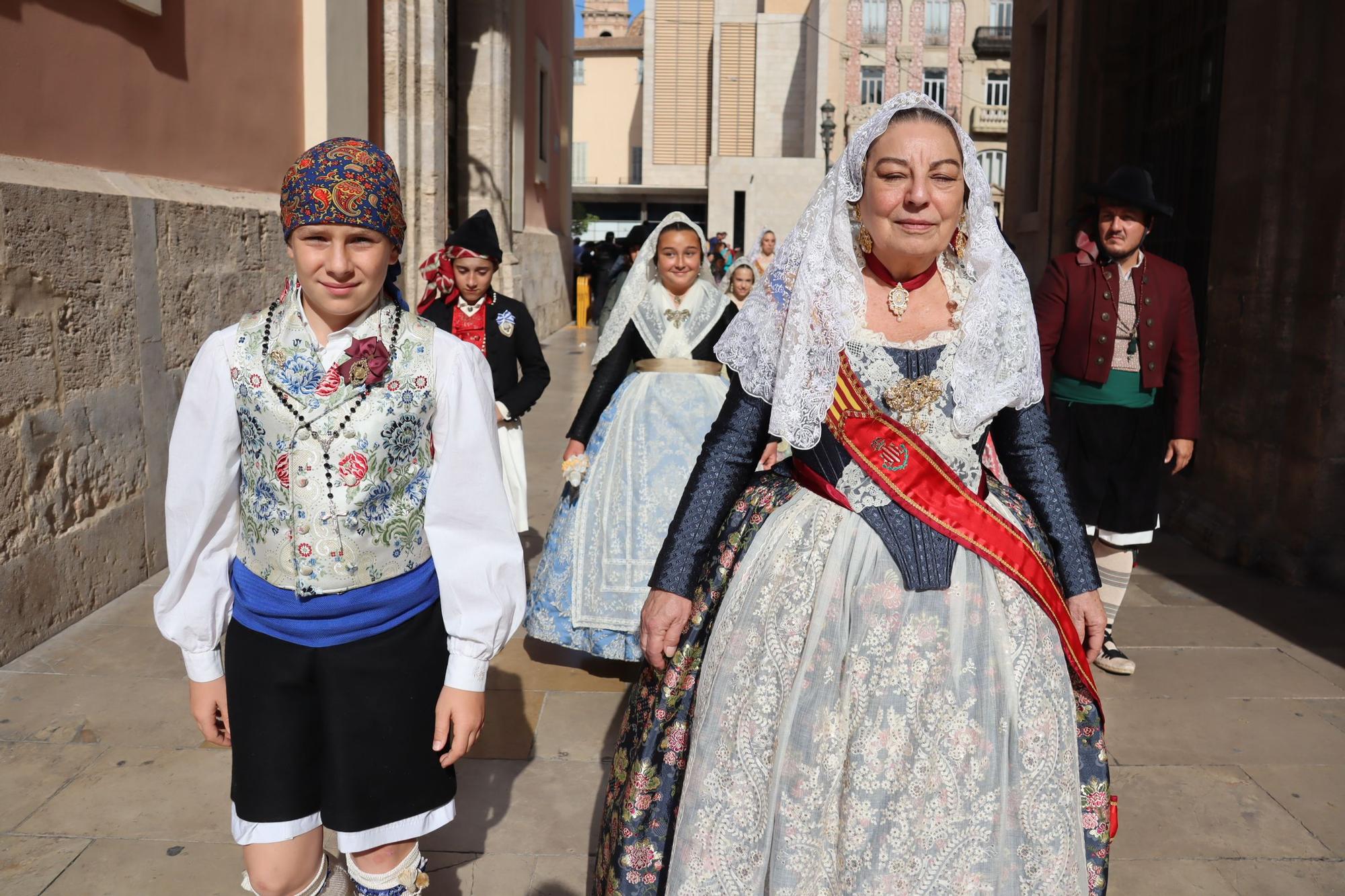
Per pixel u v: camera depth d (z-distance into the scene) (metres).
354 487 1.86
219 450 1.87
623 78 50.22
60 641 4.24
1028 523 2.08
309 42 6.83
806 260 2.02
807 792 1.86
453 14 12.33
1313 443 5.05
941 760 1.84
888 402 1.99
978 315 2.01
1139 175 3.95
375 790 1.94
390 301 1.97
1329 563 5.10
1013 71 11.64
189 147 5.49
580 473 4.01
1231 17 5.64
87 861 2.76
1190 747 3.50
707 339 4.09
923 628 1.88
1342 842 2.94
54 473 4.28
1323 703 3.84
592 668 4.14
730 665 1.96
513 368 5.05
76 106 4.55
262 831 1.90
